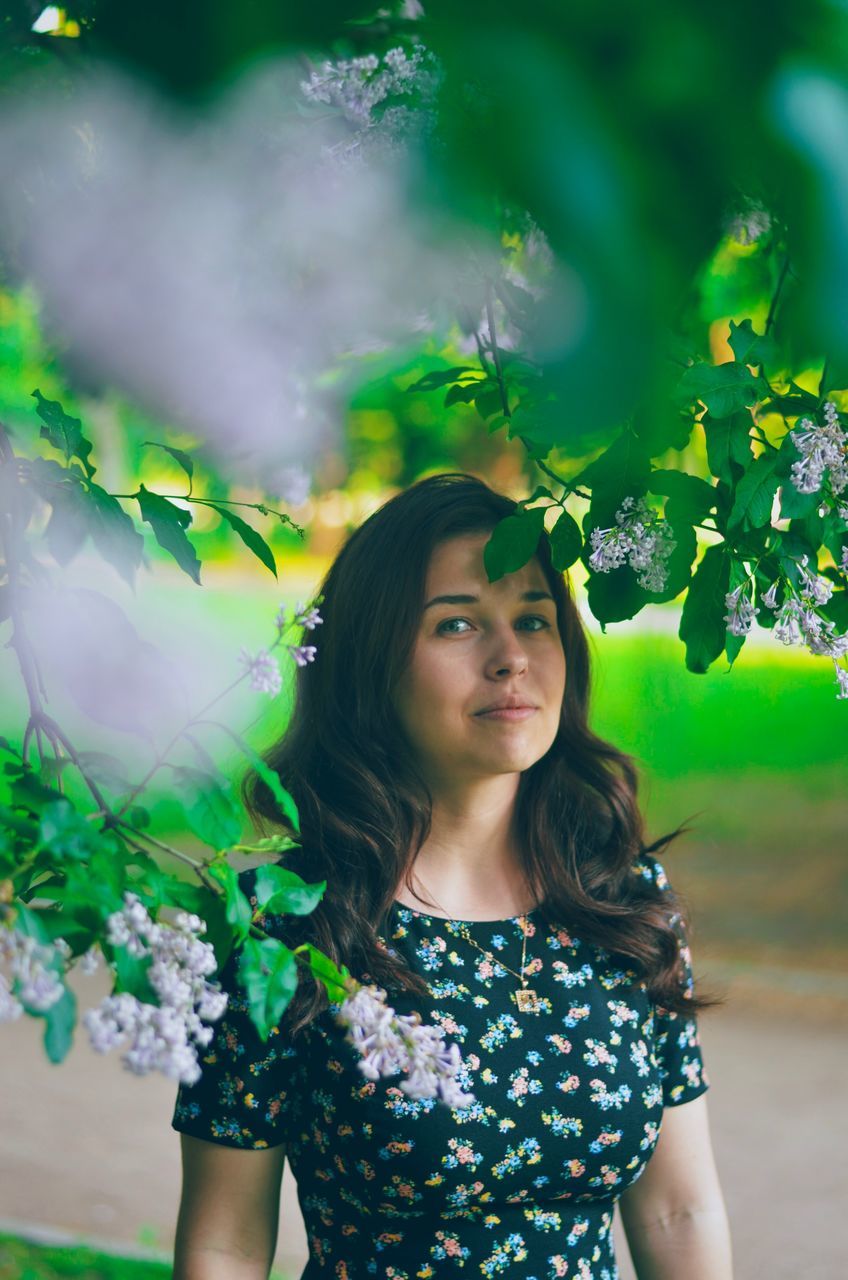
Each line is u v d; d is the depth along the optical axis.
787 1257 4.86
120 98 0.74
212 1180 1.83
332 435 2.78
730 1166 5.70
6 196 0.97
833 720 14.87
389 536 1.91
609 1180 1.85
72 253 1.03
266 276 1.14
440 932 1.90
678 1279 1.96
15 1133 6.16
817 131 0.58
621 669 9.88
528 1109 1.79
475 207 0.81
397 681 1.91
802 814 12.46
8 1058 7.27
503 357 1.67
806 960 8.66
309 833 1.90
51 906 1.12
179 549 1.46
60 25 0.92
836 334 0.61
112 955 1.10
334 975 1.24
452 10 0.60
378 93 0.94
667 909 2.02
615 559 1.41
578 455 1.42
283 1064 1.81
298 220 0.96
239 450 1.92
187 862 1.18
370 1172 1.75
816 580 1.43
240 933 1.17
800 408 1.40
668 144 0.60
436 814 1.95
